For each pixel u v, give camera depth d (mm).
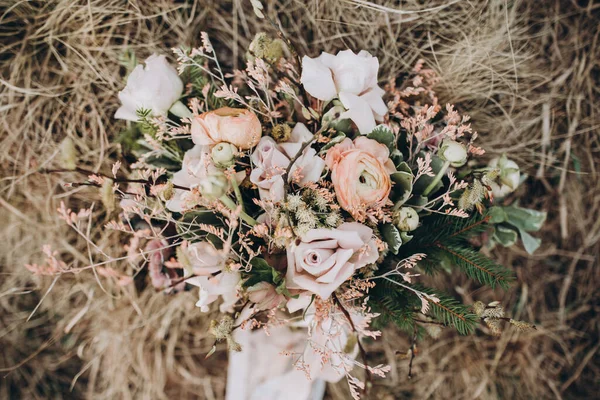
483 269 661
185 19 860
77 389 980
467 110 866
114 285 916
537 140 891
